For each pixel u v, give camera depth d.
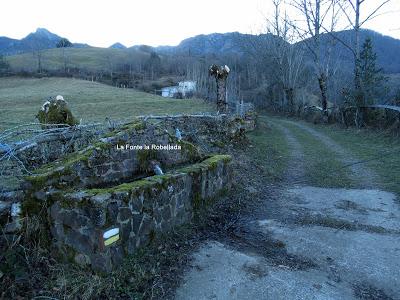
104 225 4.42
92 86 50.00
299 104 41.44
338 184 9.41
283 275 4.92
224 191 7.76
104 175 5.93
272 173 10.42
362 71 24.16
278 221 6.80
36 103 33.88
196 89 56.41
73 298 4.18
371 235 6.17
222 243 5.79
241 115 18.64
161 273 4.80
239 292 4.54
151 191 5.27
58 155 6.39
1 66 61.81
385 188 8.88
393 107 16.33
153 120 10.48
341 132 20.41
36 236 4.88
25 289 4.29
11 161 5.52
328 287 4.68
